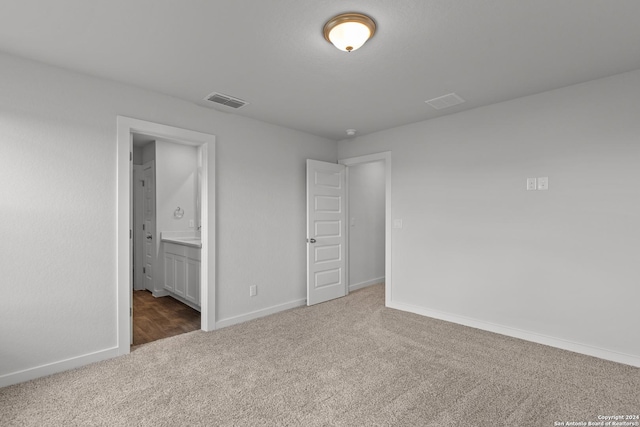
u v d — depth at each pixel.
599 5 1.75
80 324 2.54
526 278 3.06
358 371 2.43
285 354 2.74
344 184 4.74
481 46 2.18
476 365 2.53
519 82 2.76
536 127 3.01
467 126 3.46
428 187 3.78
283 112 3.52
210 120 3.37
